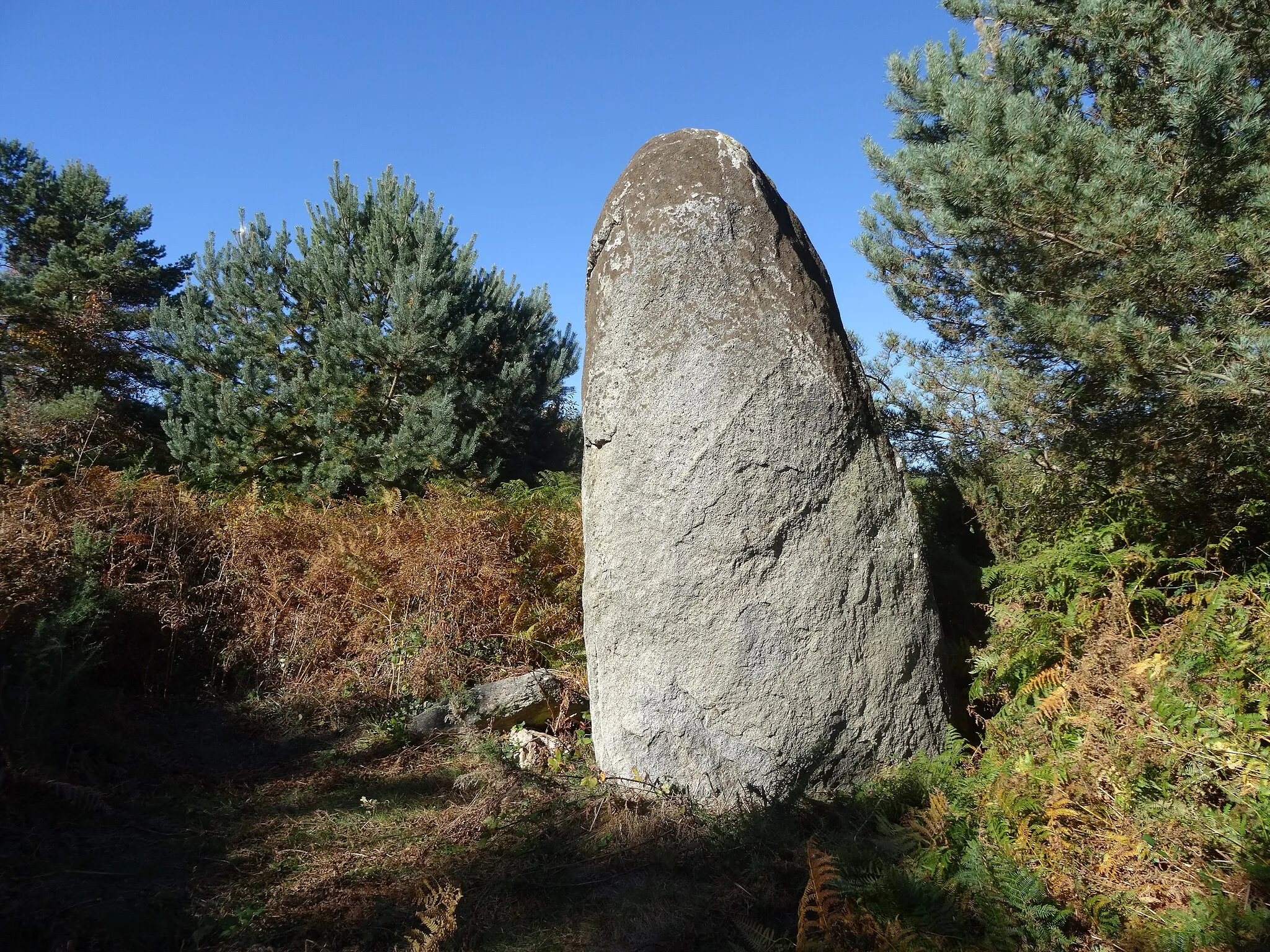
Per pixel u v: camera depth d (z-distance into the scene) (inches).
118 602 216.1
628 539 160.6
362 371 470.6
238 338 478.3
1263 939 87.7
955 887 103.1
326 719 219.0
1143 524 186.4
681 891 123.3
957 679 178.7
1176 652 136.8
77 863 135.9
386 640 240.7
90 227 697.6
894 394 286.7
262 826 154.9
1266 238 154.6
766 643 152.2
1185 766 117.6
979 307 301.6
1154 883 103.4
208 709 221.5
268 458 450.3
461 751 196.9
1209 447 179.3
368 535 275.3
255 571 253.8
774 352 155.9
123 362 642.2
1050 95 228.4
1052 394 218.4
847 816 136.5
